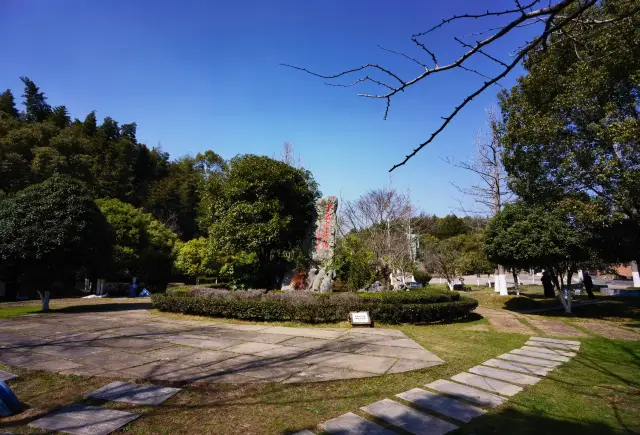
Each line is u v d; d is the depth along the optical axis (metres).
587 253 11.25
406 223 22.27
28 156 22.33
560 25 1.55
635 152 8.80
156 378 4.46
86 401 3.77
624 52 6.59
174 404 3.71
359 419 3.43
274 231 11.48
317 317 8.59
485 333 8.05
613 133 8.60
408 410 3.66
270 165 12.34
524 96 10.90
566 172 10.31
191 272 22.91
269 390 4.13
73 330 7.62
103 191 29.06
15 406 3.50
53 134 24.50
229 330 7.69
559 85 9.63
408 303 9.17
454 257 21.36
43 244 10.07
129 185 32.50
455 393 4.16
